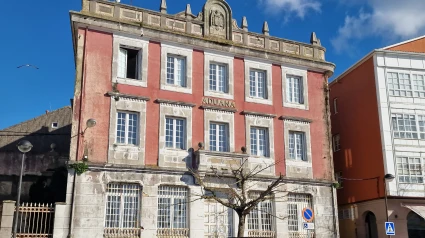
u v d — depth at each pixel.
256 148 25.50
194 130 23.92
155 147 22.80
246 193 23.89
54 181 26.31
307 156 26.42
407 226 27.81
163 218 22.20
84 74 22.28
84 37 22.75
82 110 21.78
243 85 25.92
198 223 22.58
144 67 23.58
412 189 27.34
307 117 27.17
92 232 20.50
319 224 25.56
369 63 30.06
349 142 31.38
